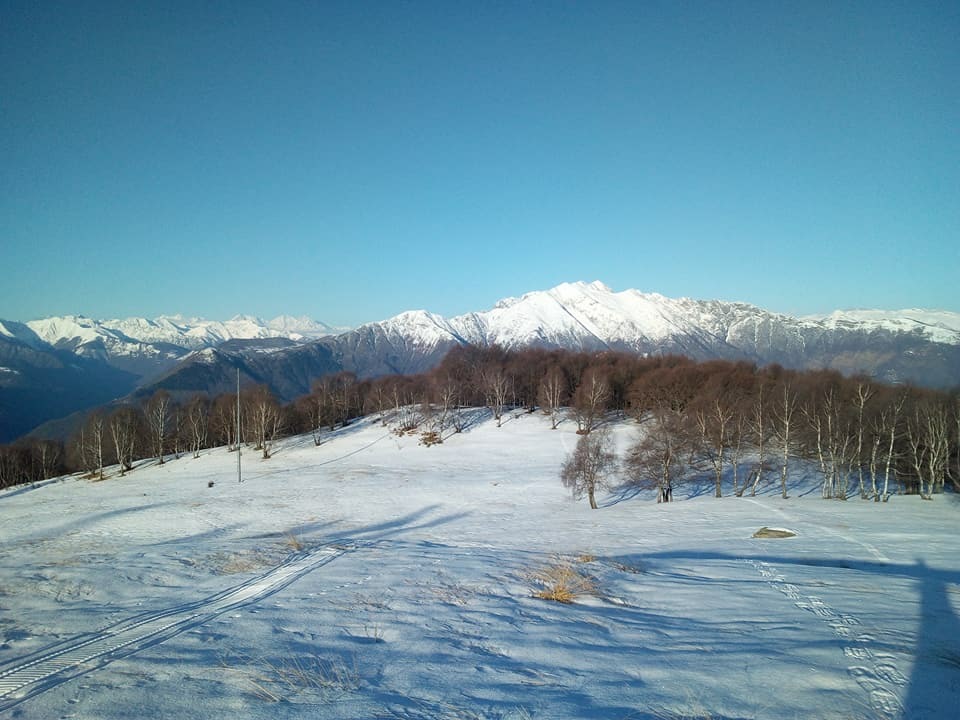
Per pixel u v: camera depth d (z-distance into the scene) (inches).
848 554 853.8
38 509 1996.8
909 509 1467.8
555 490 2097.7
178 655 348.5
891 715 271.4
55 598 577.9
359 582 598.9
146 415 3649.1
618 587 577.6
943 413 1871.3
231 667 323.6
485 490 2097.7
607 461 1939.0
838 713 272.4
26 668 336.2
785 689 299.4
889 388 2438.5
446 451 2957.7
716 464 1939.0
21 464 3412.9
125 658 346.9
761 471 1984.5
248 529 1445.6
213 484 2341.3
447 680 302.5
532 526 1343.5
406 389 4544.8
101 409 3671.3
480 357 5182.1
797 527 1164.5
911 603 520.4
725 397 2458.2
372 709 261.1
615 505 1830.7
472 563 715.4
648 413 3403.1
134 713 259.3
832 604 511.2
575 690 291.3
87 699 278.2
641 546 956.6
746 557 823.1
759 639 394.6
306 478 2389.3
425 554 814.5
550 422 3582.7
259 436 3376.0
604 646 371.9
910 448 1886.1
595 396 3454.7
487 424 3619.6
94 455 3100.4
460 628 411.8
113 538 1323.8
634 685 300.4
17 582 649.6
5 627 450.0
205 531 1419.8
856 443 1892.2
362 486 2186.3
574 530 1226.6
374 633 398.9
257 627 418.0
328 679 303.0
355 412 4603.8
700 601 519.8
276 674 311.3
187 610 494.0
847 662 343.0
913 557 829.8
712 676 315.3
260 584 606.9
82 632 427.2
